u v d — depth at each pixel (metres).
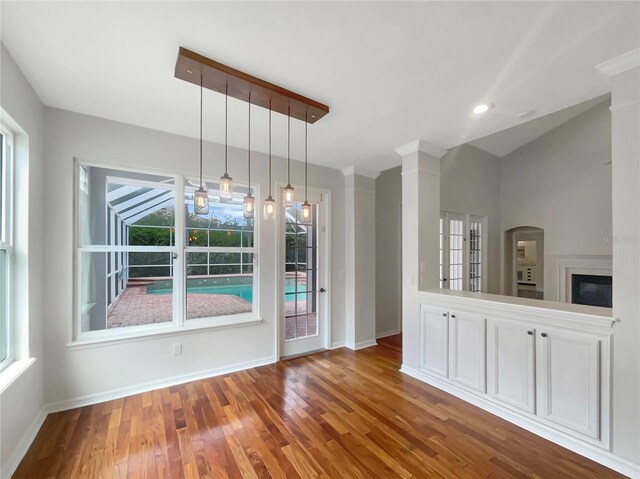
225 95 2.30
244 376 3.28
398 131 2.97
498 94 2.26
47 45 1.72
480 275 6.38
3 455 1.77
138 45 1.73
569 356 2.10
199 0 1.40
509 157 6.74
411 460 1.98
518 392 2.38
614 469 1.87
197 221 3.28
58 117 2.53
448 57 1.82
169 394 2.85
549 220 6.16
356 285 4.27
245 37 1.65
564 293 5.96
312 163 4.07
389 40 1.67
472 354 2.71
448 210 5.72
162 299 3.08
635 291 1.81
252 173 3.57
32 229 2.23
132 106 2.50
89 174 2.79
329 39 1.67
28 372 2.12
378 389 2.98
